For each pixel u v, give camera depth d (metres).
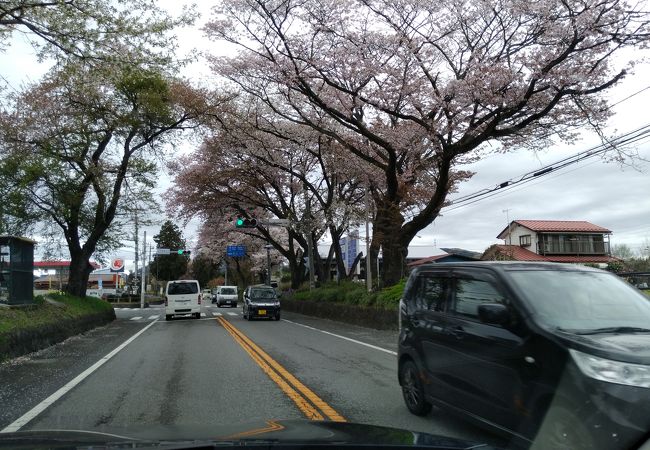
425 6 17.69
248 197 33.00
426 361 6.26
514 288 5.05
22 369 10.66
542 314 4.73
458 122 18.78
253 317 26.33
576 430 4.07
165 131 23.72
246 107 26.19
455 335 5.66
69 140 21.39
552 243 43.91
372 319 20.19
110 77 11.90
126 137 22.89
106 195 23.06
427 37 18.39
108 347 14.59
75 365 11.16
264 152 29.02
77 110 21.03
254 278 71.00
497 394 4.93
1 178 20.27
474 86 16.97
